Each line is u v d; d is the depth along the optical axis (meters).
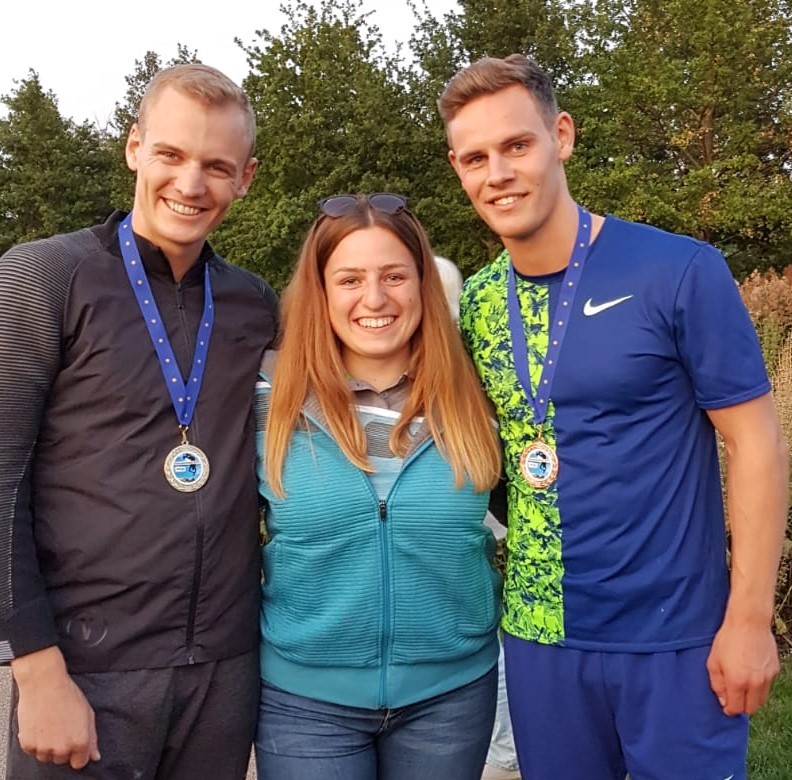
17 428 2.07
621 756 2.46
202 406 2.28
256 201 29.73
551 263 2.38
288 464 2.31
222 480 2.25
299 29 30.11
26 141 37.69
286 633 2.32
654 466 2.27
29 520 2.11
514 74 2.30
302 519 2.27
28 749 2.02
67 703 2.06
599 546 2.31
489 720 2.49
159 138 2.22
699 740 2.30
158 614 2.16
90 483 2.15
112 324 2.19
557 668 2.40
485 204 2.38
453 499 2.32
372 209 2.43
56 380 2.17
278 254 28.80
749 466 2.22
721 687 2.28
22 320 2.09
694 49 24.55
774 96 24.75
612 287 2.29
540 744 2.45
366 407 2.41
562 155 2.42
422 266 2.48
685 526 2.29
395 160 28.45
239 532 2.27
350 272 2.39
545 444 2.36
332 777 2.32
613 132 25.02
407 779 2.40
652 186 23.30
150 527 2.15
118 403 2.17
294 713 2.35
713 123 24.58
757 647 2.24
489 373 2.49
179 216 2.24
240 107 2.32
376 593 2.27
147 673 2.17
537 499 2.38
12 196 37.50
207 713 2.26
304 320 2.42
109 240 2.29
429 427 2.36
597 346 2.28
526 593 2.44
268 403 2.38
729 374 2.21
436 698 2.39
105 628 2.15
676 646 2.29
